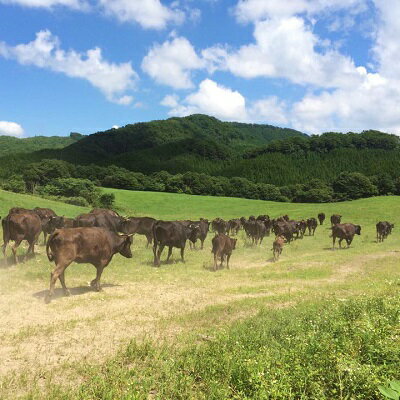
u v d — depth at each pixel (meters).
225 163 157.25
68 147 172.00
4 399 4.79
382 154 137.88
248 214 59.47
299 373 4.91
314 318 7.88
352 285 12.62
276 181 123.44
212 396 4.73
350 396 4.48
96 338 7.15
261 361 5.32
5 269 13.33
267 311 8.96
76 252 10.09
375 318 6.85
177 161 152.88
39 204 40.66
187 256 19.62
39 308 8.96
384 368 4.91
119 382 5.24
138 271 14.66
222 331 7.24
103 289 11.25
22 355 6.25
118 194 78.12
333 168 129.38
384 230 29.62
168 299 10.35
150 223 22.28
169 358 6.06
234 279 13.98
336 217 40.38
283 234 28.16
